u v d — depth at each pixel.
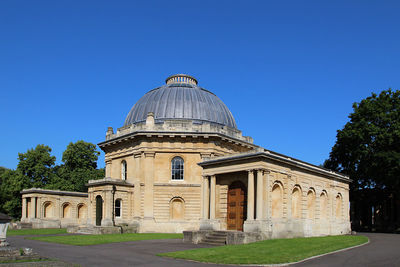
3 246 20.53
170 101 56.34
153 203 49.88
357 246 30.39
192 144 51.22
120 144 55.16
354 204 63.97
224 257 23.30
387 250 27.78
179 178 51.22
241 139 55.62
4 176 87.25
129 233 46.41
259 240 32.59
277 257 23.12
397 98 54.12
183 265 20.97
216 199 39.31
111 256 24.61
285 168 37.62
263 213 34.19
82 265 20.53
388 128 52.47
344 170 58.25
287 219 37.09
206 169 39.88
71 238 37.88
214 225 37.81
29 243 33.56
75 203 73.12
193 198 50.28
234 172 37.41
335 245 29.64
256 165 34.88
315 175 43.44
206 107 57.28
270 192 35.09
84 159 83.25
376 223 63.53
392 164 49.38
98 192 50.81
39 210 68.69
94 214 51.22
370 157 53.25
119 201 50.81
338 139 58.38
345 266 20.70
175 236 41.97
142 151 51.22
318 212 43.31
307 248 27.42
